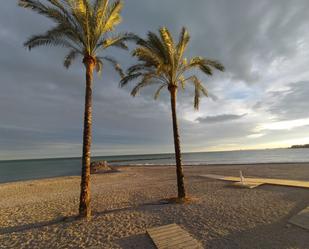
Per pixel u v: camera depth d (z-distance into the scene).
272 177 17.55
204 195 11.85
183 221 7.57
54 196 14.77
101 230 7.17
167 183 17.95
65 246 6.10
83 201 8.62
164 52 10.40
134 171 33.97
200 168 32.25
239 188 13.25
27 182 24.42
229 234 6.18
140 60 11.05
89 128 8.88
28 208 11.30
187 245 5.51
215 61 11.05
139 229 7.05
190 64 11.15
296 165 27.81
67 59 10.48
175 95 11.18
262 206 8.88
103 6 8.92
